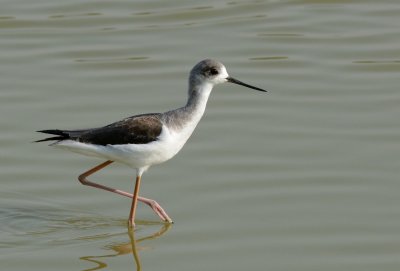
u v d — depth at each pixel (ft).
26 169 47.83
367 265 37.65
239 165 47.60
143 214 43.50
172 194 44.98
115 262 38.42
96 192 45.70
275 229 41.01
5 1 71.61
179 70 60.18
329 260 38.11
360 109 54.08
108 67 60.80
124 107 54.80
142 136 40.16
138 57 62.34
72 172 47.73
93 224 42.32
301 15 69.31
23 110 54.39
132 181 46.80
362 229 40.78
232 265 37.81
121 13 69.72
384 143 49.49
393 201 43.29
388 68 60.29
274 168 47.16
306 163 47.52
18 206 43.78
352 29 66.64
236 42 64.69
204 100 42.14
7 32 66.23
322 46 63.87
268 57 62.23
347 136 50.49
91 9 70.33
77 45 64.23
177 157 48.75
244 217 42.29
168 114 41.27
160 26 67.51
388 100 55.21
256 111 54.19
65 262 38.29
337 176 46.01
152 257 38.88
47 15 69.10
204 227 41.52
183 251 39.34
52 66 60.90
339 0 71.61
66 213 43.34
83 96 56.44
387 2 71.15
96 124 52.47
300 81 58.49
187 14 69.56
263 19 68.74
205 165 47.78
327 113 53.62
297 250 39.04
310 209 42.75
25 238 40.47
